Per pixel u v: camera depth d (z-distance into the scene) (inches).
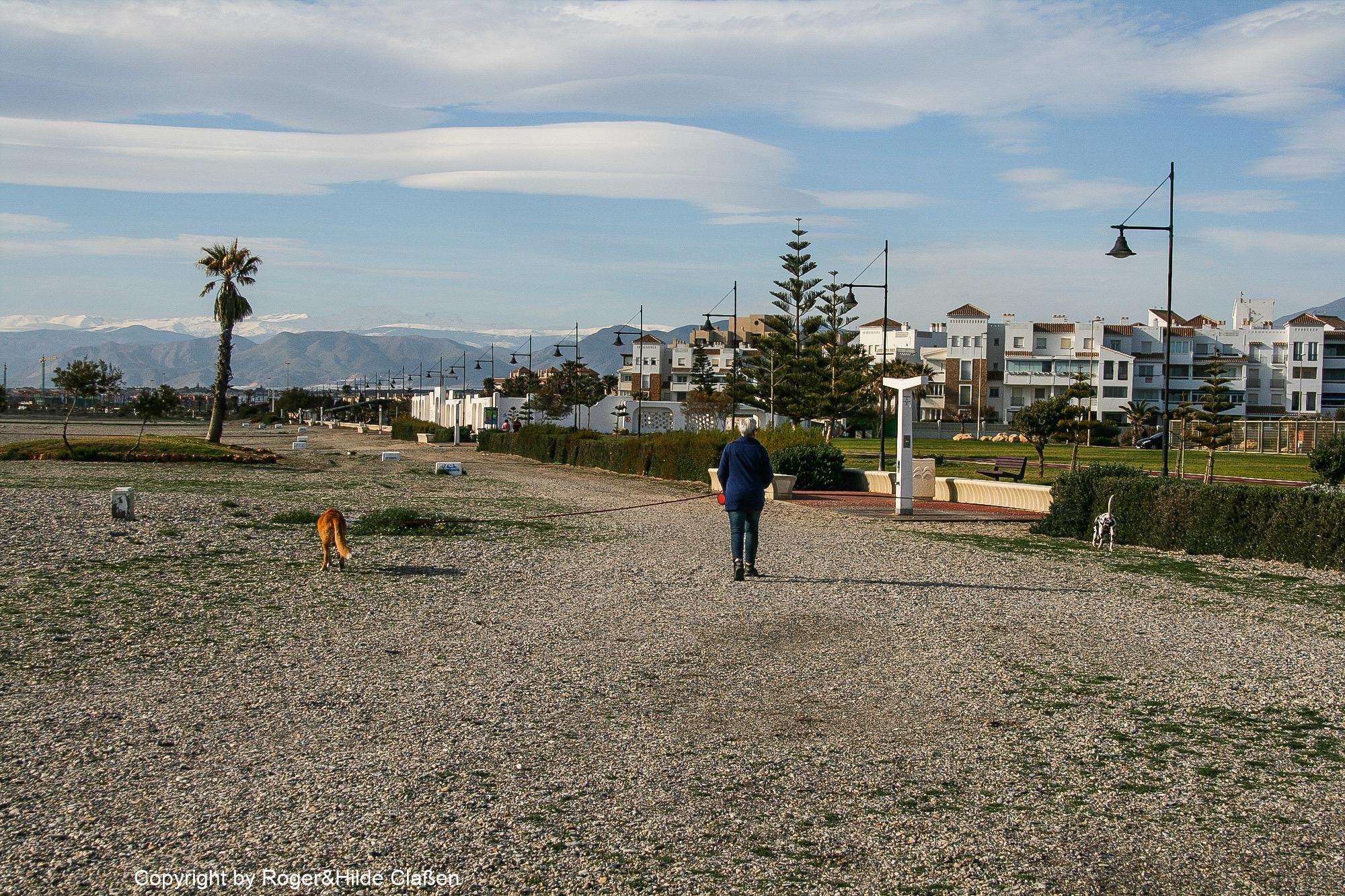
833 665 286.8
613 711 238.7
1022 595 402.6
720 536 615.2
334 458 1750.7
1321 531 477.7
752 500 428.5
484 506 826.8
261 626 332.8
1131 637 327.0
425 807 177.8
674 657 294.0
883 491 938.1
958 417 3831.2
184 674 269.1
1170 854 163.0
